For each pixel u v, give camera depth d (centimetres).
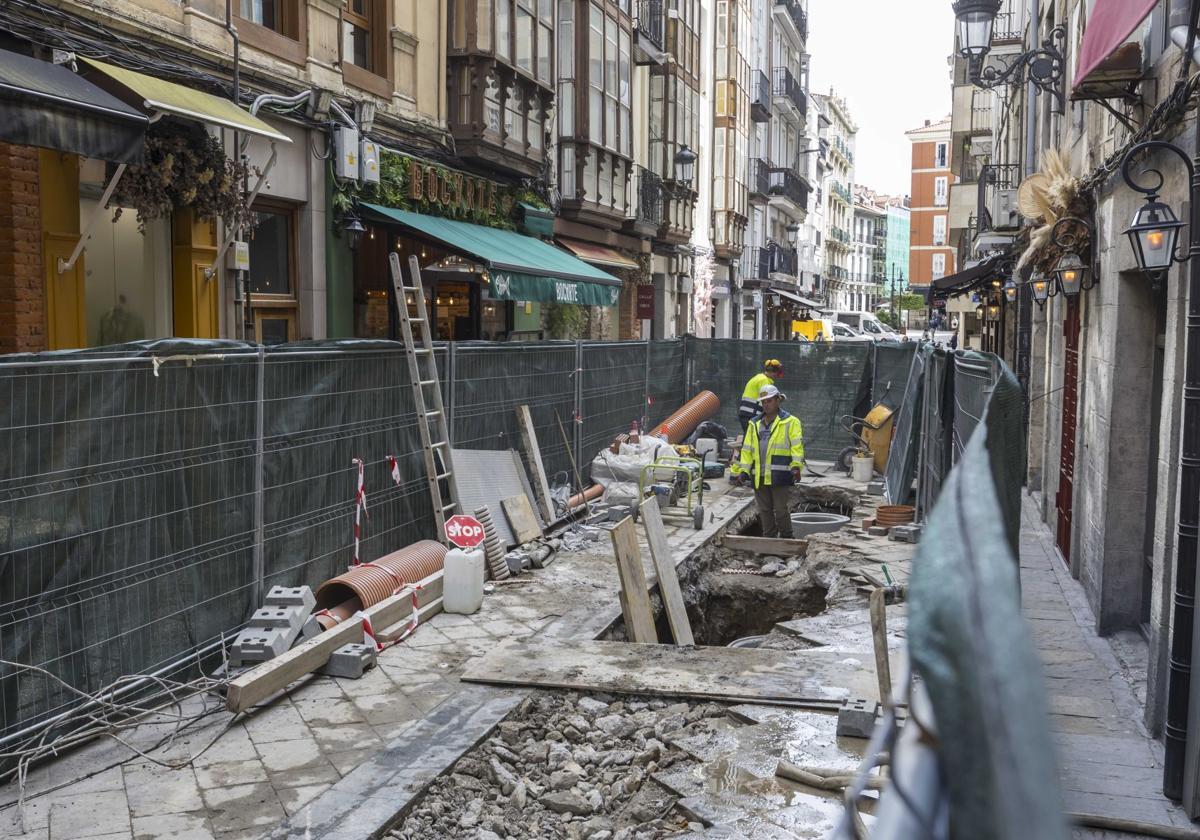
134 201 898
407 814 493
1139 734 576
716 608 1104
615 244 2473
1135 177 674
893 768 64
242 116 933
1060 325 1187
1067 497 1051
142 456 597
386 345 893
